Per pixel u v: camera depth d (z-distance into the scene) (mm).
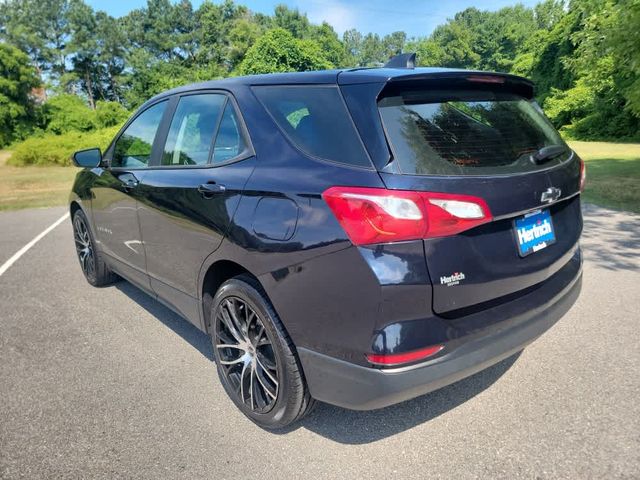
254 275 2285
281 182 2205
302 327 2117
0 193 12297
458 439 2365
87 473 2203
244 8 81562
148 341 3535
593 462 2166
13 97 41906
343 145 2066
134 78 68188
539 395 2684
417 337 1883
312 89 2316
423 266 1871
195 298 2881
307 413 2369
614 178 10125
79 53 75562
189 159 2957
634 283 4211
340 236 1922
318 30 86312
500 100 2490
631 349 3123
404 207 1831
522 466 2168
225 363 2682
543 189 2244
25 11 77625
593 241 5492
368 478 2135
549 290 2414
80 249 4891
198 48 81812
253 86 2672
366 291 1865
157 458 2297
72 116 42219
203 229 2613
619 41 9000
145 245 3332
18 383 2980
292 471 2195
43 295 4520
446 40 86750
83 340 3564
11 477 2184
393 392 1897
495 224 2104
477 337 2033
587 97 26812
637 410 2516
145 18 82562
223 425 2543
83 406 2727
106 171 3910
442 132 2102
